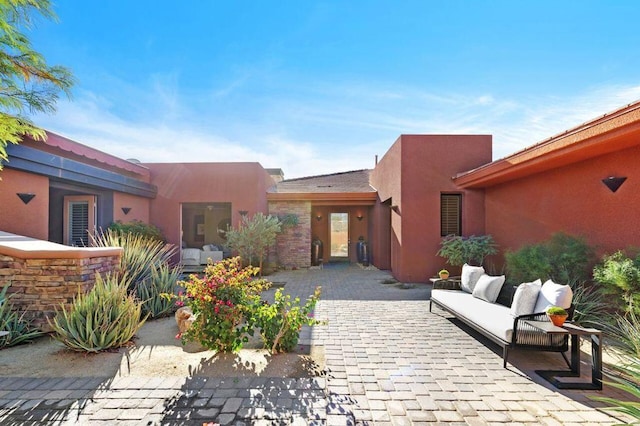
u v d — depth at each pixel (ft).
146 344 14.53
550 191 22.02
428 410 9.59
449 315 19.61
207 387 10.75
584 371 12.16
